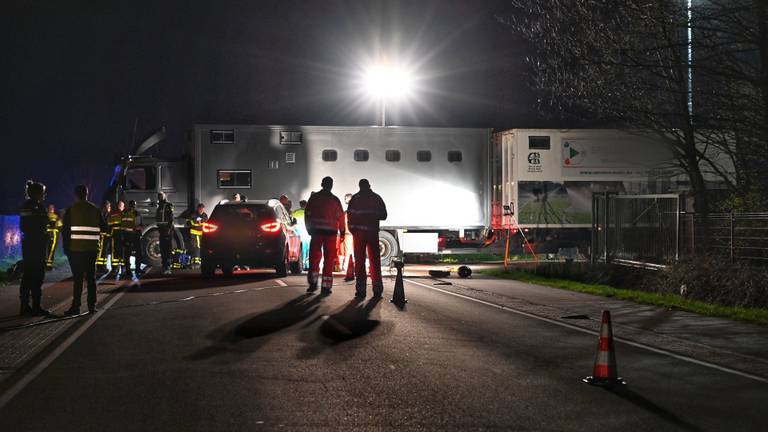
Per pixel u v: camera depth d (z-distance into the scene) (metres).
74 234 13.18
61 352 9.81
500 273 22.38
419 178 27.44
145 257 25.91
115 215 21.55
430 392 7.62
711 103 16.78
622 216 21.81
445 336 10.91
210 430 6.36
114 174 27.38
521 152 26.84
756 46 15.78
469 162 27.72
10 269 20.33
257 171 26.62
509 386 7.91
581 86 18.56
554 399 7.39
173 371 8.59
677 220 19.23
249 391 7.66
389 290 17.06
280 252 20.25
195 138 26.44
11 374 8.55
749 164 18.16
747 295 15.16
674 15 15.62
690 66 15.66
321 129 26.91
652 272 19.91
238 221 20.11
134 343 10.41
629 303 15.20
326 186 16.08
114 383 8.05
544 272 22.39
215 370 8.62
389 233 27.27
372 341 10.43
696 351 10.12
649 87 17.61
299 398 7.38
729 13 15.20
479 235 27.91
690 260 17.81
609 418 6.74
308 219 15.97
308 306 14.03
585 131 27.06
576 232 27.50
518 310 14.00
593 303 15.16
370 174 27.17
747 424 6.61
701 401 7.38
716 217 18.17
